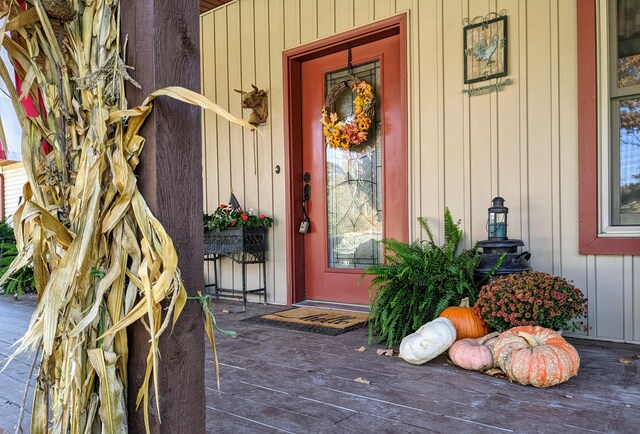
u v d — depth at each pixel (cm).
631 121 272
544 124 293
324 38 391
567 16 286
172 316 97
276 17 422
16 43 97
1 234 583
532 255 298
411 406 183
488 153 313
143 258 95
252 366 239
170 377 97
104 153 93
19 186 863
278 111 424
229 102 462
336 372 228
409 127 345
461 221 324
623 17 272
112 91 95
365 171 385
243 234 403
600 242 274
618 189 276
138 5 96
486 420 168
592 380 209
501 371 217
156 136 94
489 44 311
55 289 86
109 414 90
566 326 240
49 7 94
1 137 97
